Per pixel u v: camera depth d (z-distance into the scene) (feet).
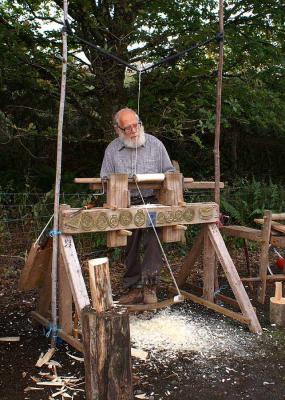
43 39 19.02
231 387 9.75
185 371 10.38
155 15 19.25
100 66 19.19
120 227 11.55
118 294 15.38
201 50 19.38
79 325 11.97
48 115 22.61
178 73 19.22
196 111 19.52
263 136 28.48
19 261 17.84
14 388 9.72
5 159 24.14
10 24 18.20
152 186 12.32
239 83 19.57
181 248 19.76
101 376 8.28
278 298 13.15
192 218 12.69
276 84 21.12
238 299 12.62
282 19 20.13
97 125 21.62
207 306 13.53
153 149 13.25
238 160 28.48
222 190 22.94
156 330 12.33
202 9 19.77
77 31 18.75
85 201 18.21
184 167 26.58
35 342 11.86
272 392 9.59
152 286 13.14
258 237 14.67
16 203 21.08
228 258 13.02
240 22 20.39
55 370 10.34
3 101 21.59
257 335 12.17
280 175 28.91
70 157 25.17
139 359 10.86
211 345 11.59
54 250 11.14
